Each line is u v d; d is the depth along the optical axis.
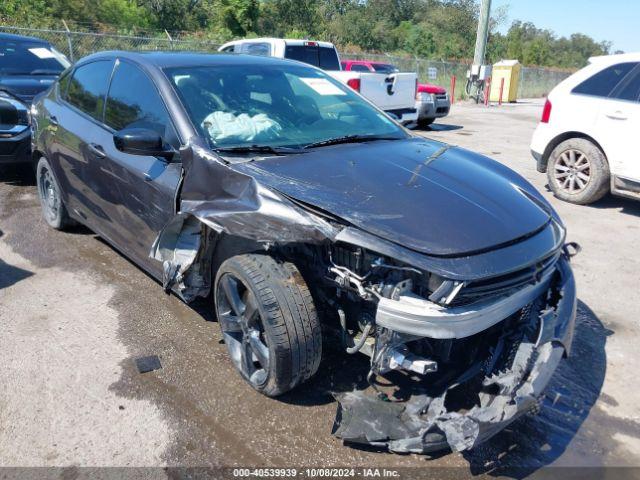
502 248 2.57
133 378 3.13
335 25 49.12
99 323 3.69
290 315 2.67
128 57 4.06
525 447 2.79
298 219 2.58
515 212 2.89
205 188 3.05
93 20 24.84
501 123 15.44
